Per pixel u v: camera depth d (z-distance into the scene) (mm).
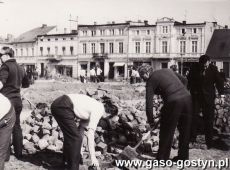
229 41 71125
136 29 79688
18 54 99875
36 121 10961
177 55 75125
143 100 24172
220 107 13586
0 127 6035
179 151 8273
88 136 7391
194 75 10117
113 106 9961
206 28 72438
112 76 83188
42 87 31781
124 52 81250
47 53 93812
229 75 69250
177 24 75188
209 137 10062
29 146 9234
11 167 7918
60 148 9359
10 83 8430
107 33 83750
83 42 87500
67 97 7355
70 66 89688
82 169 7715
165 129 7984
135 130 9945
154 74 7984
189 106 8016
